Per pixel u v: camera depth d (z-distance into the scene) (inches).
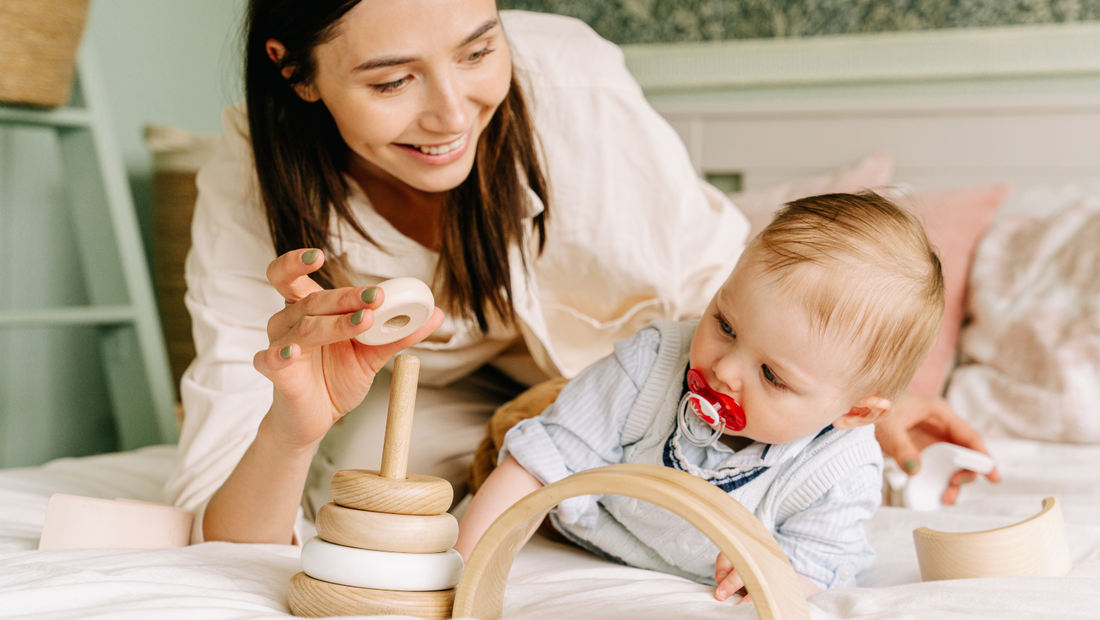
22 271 69.2
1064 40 77.2
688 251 52.7
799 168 84.4
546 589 27.6
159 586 23.0
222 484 34.0
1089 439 55.5
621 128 50.0
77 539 30.3
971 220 70.1
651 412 33.1
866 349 29.1
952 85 81.4
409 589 21.9
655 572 32.0
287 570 27.5
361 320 22.8
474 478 41.4
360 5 32.2
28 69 61.0
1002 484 46.7
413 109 34.6
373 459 46.3
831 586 31.5
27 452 69.2
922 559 30.3
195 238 43.8
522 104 41.9
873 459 32.1
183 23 87.0
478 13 33.4
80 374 73.6
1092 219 66.1
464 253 42.0
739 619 22.7
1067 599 23.6
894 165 81.4
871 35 83.0
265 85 38.6
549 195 45.8
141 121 81.9
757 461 31.5
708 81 87.7
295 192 40.0
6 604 20.5
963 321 67.6
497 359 54.5
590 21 91.5
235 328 40.8
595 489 20.8
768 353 29.1
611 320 53.6
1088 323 59.3
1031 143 77.7
